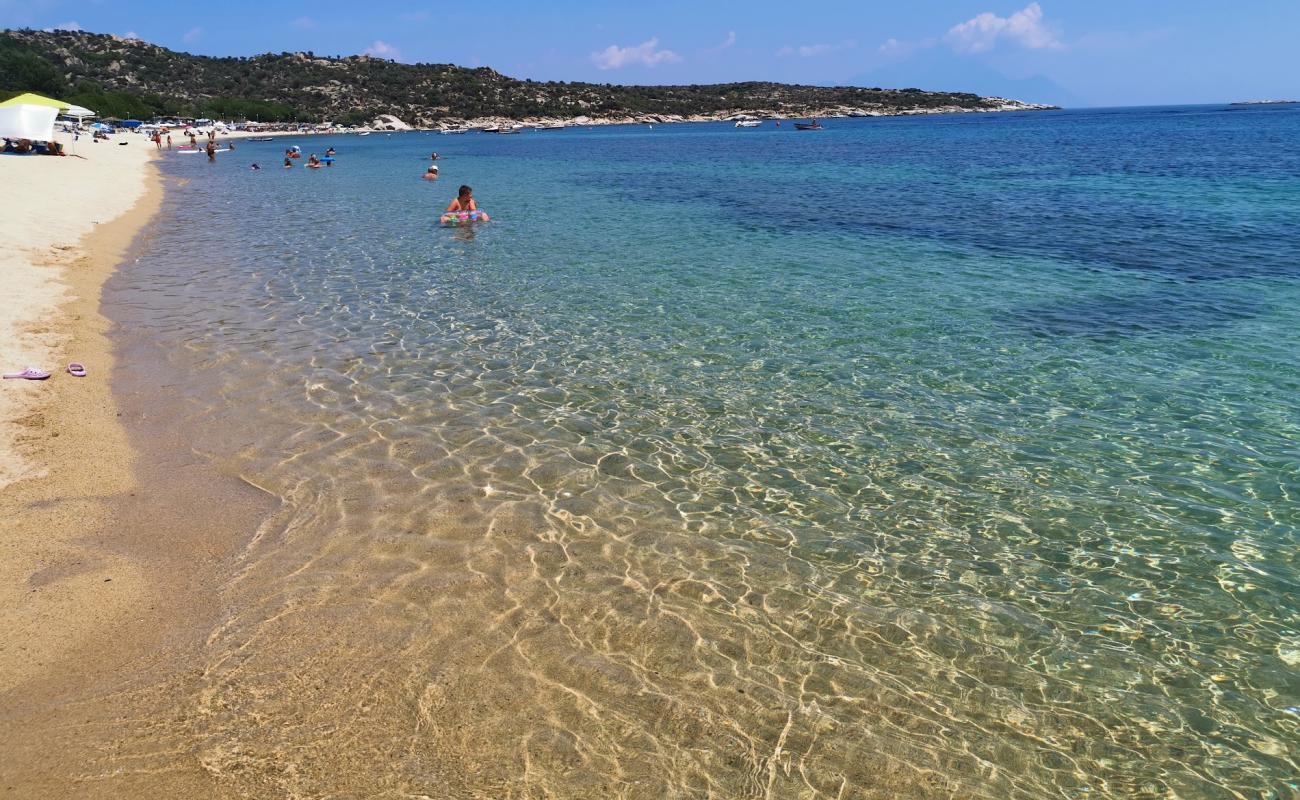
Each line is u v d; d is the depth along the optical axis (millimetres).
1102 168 47906
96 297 14758
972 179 42625
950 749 4715
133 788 4129
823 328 13445
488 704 4887
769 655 5484
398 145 95625
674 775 4414
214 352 11695
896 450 8797
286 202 31984
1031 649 5629
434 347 12203
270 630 5492
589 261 19188
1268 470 8242
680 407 9977
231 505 7273
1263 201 30922
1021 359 11852
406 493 7605
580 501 7574
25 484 7363
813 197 34219
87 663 5090
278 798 4113
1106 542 6988
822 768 4520
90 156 47500
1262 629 5852
